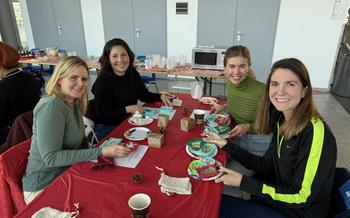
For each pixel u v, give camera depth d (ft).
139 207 3.08
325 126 3.61
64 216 3.04
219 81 18.51
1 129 7.06
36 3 19.75
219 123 5.78
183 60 13.48
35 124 4.25
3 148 5.54
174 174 3.94
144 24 18.52
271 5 16.01
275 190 3.72
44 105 4.19
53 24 20.10
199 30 17.79
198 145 4.73
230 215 4.16
